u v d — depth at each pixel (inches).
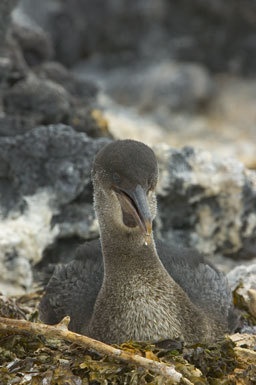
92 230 565.0
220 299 457.7
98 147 566.3
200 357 391.2
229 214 591.5
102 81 1206.3
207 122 1139.3
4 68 661.3
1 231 540.4
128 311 392.2
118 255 395.9
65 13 1181.1
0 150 568.1
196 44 1290.6
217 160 589.3
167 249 486.0
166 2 1275.8
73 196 560.7
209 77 1272.1
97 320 402.9
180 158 578.2
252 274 518.3
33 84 646.5
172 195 577.3
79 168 560.4
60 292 463.2
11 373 383.2
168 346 389.1
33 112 638.5
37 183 564.1
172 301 398.3
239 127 1117.7
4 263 534.3
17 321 394.0
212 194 582.2
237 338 439.5
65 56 1200.2
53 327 389.1
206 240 592.7
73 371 381.1
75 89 741.9
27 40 761.0
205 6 1267.2
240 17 1283.2
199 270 472.7
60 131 570.6
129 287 394.0
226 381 382.3
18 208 559.2
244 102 1205.1
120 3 1245.1
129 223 385.4
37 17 1141.1
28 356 396.2
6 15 685.9
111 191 383.6
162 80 1184.2
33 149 564.4
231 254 604.7
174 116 1150.3
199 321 410.9
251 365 395.2
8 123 615.8
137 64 1261.1
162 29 1284.4
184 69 1203.9
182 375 366.6
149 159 378.3
